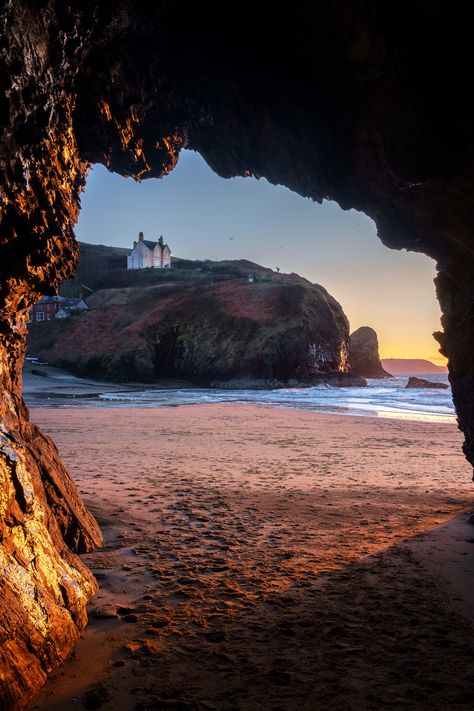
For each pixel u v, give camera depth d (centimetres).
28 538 318
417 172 493
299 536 562
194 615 368
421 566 468
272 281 6241
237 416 2106
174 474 897
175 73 576
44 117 332
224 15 518
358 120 548
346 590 414
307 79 559
